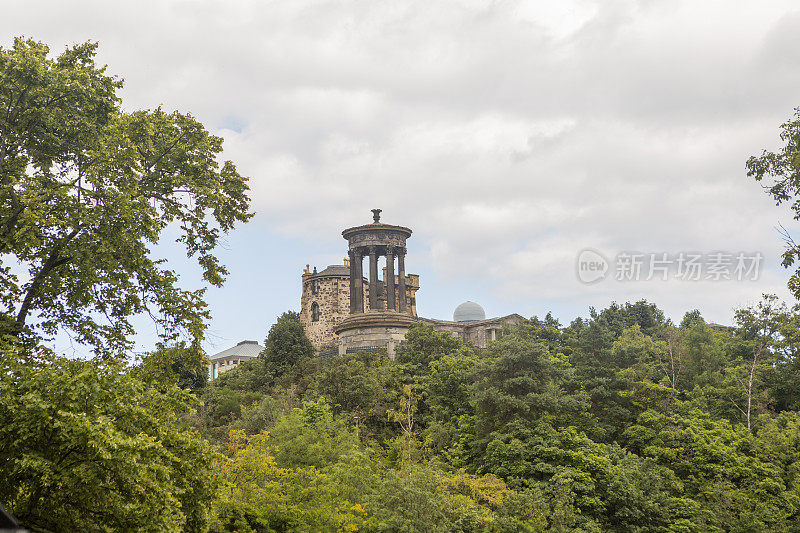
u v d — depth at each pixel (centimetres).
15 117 3250
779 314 8056
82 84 3319
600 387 6925
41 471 2408
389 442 6588
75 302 3378
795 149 4403
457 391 7238
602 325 7606
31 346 3188
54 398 2492
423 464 5953
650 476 5912
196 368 3531
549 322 11288
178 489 2688
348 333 9150
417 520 4694
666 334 9550
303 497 4722
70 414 2339
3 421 2483
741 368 7675
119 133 3341
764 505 5622
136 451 2448
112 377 2712
